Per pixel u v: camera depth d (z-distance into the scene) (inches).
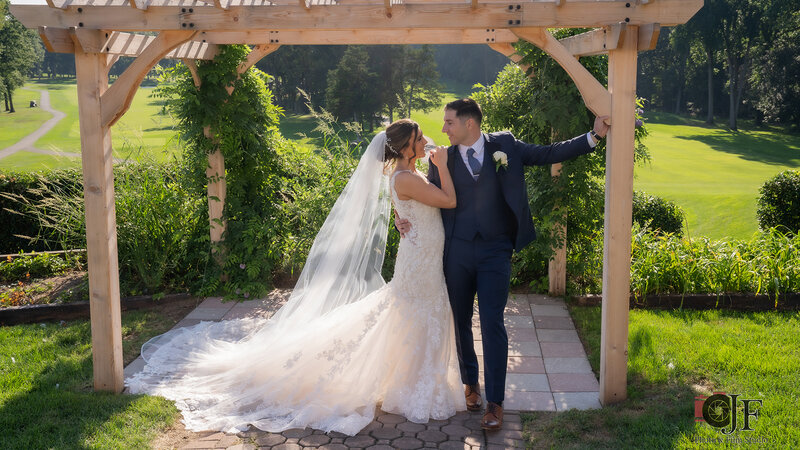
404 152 136.0
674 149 1334.9
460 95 2805.1
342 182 247.6
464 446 119.9
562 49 125.3
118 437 122.6
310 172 261.9
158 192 235.6
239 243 229.9
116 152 241.0
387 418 132.6
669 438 117.7
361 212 150.6
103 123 134.9
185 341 174.1
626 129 126.6
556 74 198.8
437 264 133.3
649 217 363.9
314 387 136.1
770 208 321.7
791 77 1759.4
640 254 227.3
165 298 217.5
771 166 1075.9
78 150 1254.3
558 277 219.0
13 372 155.7
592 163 208.7
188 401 140.2
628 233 130.5
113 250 141.6
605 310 134.1
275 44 206.4
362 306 140.7
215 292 225.0
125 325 193.6
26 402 137.8
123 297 215.2
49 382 149.0
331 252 153.7
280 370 142.6
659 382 145.1
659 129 1806.1
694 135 1690.5
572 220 222.4
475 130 129.1
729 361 153.9
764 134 1790.1
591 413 131.3
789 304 201.2
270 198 247.0
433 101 1855.3
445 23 124.1
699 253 223.5
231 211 231.6
